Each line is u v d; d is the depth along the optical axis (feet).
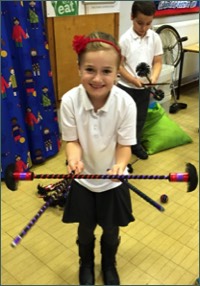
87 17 8.68
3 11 6.49
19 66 7.18
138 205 6.78
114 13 9.38
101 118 3.96
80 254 5.06
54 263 5.39
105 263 5.06
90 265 5.11
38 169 8.09
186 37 11.62
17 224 6.23
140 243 5.81
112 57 3.58
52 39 8.16
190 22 12.68
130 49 7.25
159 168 8.23
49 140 8.46
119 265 5.36
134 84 7.39
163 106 11.08
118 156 4.23
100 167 4.36
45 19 7.84
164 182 7.57
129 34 7.25
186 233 6.06
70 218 4.58
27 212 6.56
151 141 8.98
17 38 6.89
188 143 9.57
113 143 4.21
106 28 9.34
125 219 4.53
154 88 8.68
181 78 13.34
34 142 8.00
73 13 8.32
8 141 7.23
